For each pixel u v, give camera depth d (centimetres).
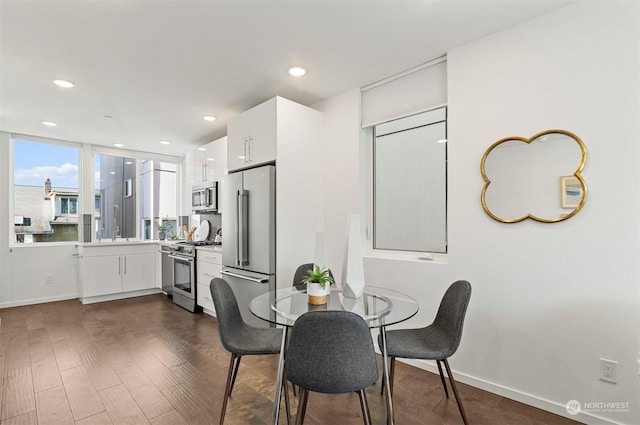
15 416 193
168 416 194
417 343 193
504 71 214
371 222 313
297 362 145
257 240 309
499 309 217
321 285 190
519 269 208
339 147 322
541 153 200
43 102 326
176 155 580
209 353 288
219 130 427
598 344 181
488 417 193
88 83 284
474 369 229
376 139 310
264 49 234
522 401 206
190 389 226
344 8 189
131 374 247
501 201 215
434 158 270
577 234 188
